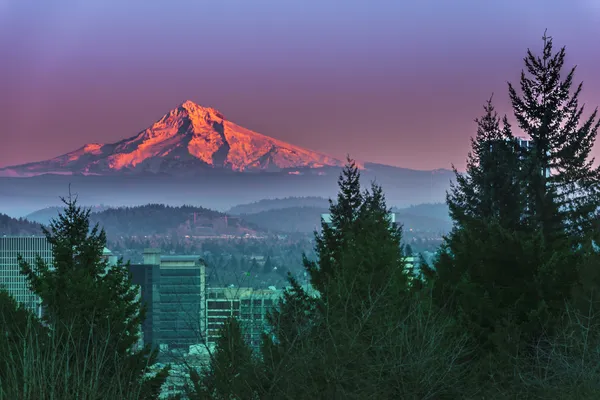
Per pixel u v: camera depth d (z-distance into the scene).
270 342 27.23
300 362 25.36
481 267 40.41
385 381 26.69
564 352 28.53
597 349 26.02
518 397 28.42
